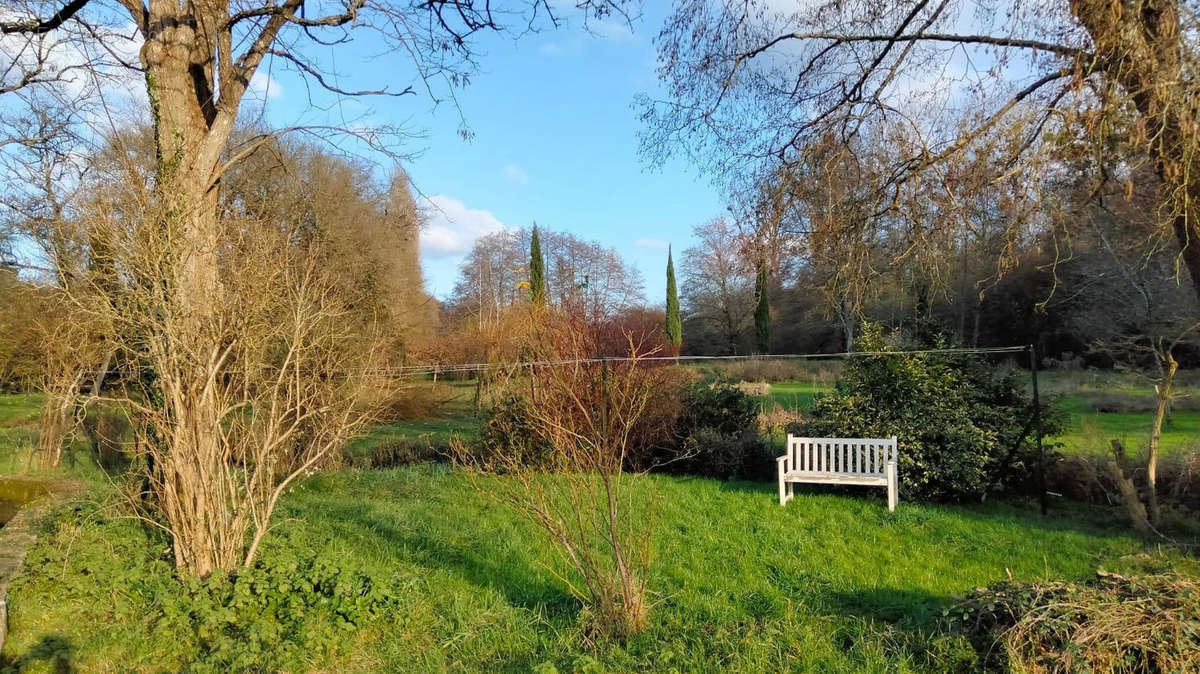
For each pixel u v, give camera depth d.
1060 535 6.89
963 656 3.70
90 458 11.13
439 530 7.30
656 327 14.23
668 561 6.13
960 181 8.11
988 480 8.42
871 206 9.18
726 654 4.03
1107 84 6.34
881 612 4.86
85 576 5.12
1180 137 5.86
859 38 9.04
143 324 5.16
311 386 6.68
